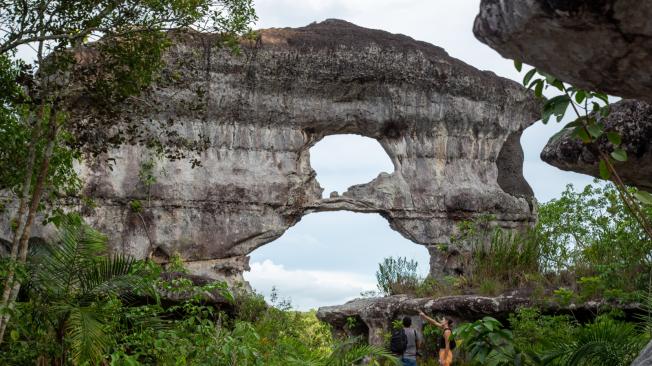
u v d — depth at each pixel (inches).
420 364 719.7
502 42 180.2
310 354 526.6
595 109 240.7
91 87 483.2
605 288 616.4
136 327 446.3
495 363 306.3
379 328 813.9
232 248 971.3
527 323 565.6
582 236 764.6
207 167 973.2
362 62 1022.4
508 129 1118.4
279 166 1005.8
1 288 438.6
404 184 1061.1
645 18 161.8
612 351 348.8
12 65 463.2
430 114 1069.1
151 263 445.4
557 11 163.9
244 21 493.4
